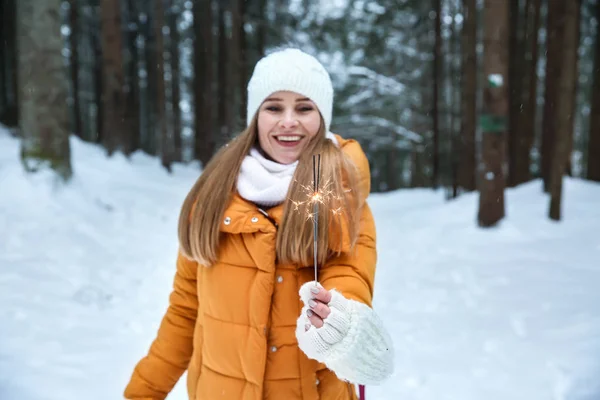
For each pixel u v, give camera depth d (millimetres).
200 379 1489
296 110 1472
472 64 12359
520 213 8047
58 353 3291
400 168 24688
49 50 6875
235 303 1379
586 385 3000
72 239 5762
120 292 4609
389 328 4113
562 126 7383
